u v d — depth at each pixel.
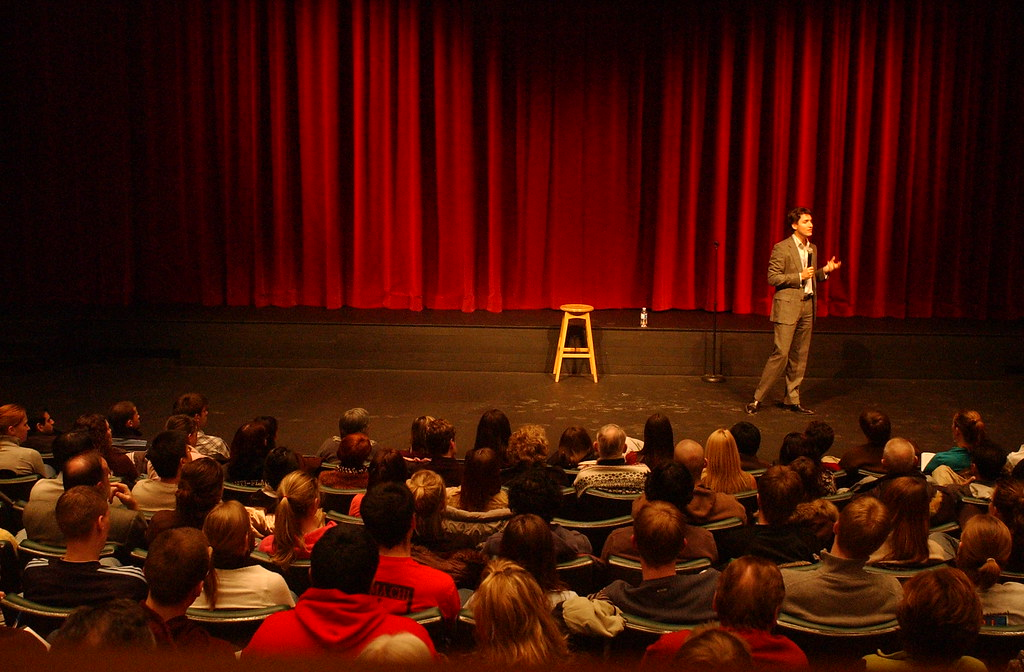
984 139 8.94
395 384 7.98
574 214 9.30
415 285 9.26
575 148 9.19
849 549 2.61
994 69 8.78
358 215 9.21
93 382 7.93
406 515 2.71
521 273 9.38
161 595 2.27
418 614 2.55
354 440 4.14
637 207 9.26
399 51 9.00
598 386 7.98
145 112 9.23
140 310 9.07
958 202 8.98
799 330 7.22
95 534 2.76
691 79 8.98
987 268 9.01
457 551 3.28
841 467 4.66
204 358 8.46
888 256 9.11
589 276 9.41
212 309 9.19
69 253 9.41
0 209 9.36
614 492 4.17
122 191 9.28
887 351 8.20
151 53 9.12
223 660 0.65
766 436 6.80
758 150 9.09
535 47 9.02
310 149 9.17
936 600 1.98
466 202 9.16
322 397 7.59
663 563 2.64
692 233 9.19
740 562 2.19
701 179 9.26
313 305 9.41
